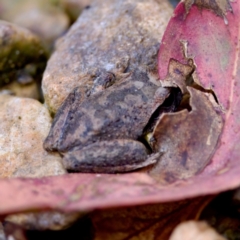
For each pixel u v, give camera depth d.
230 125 0.26
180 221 0.25
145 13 0.29
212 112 0.26
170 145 0.26
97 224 0.26
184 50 0.27
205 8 0.26
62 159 0.26
